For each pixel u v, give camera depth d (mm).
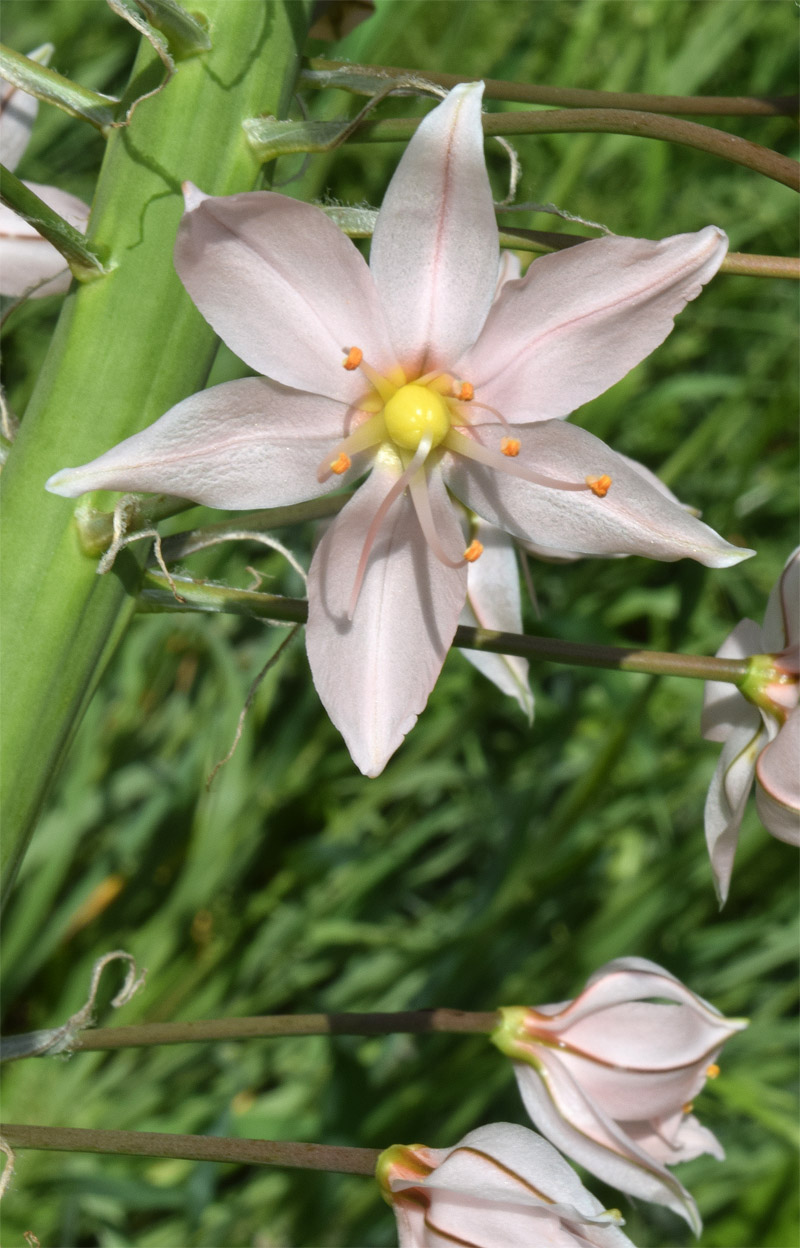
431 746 312
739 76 352
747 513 347
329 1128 257
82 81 317
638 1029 177
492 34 331
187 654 320
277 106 144
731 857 175
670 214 334
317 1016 166
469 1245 149
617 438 352
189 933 307
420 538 149
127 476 136
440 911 334
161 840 307
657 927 288
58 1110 279
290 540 308
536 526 149
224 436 140
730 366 362
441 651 148
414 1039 302
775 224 346
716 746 298
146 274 141
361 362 143
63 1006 294
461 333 145
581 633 270
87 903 306
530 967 294
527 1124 290
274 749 294
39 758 147
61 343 143
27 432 144
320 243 139
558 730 285
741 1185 286
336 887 310
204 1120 285
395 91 147
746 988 314
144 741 312
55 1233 271
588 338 143
